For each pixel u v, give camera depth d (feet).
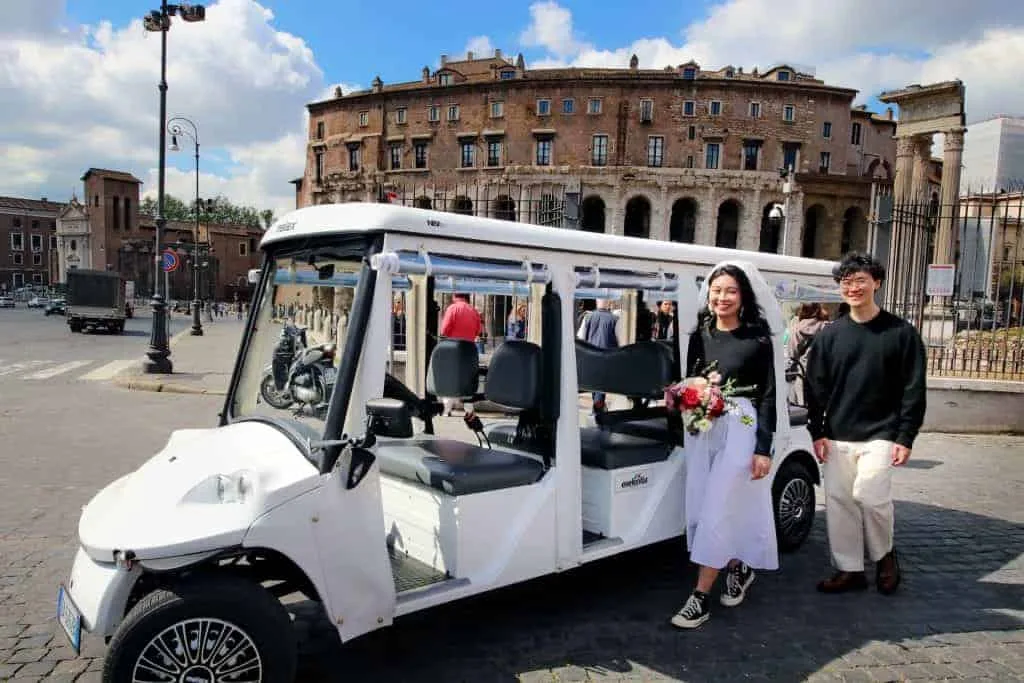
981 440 30.14
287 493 8.87
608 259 12.69
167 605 8.21
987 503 20.92
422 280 14.08
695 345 13.34
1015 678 11.02
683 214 173.58
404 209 10.03
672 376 14.05
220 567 9.21
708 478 12.41
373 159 185.88
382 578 9.76
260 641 8.66
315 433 9.76
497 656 11.38
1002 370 33.78
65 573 14.75
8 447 26.71
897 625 12.85
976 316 44.96
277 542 8.73
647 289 13.42
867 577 15.26
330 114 195.93
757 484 12.44
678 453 14.30
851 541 14.33
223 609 8.45
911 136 57.88
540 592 14.16
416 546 11.68
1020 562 16.20
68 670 10.92
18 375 49.96
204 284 262.88
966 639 12.34
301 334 10.63
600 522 13.24
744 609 13.46
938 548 17.07
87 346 77.10
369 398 9.62
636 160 163.02
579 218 33.60
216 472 9.18
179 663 8.31
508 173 167.32
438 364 13.21
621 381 14.73
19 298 268.41
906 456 13.44
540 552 11.65
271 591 10.81
